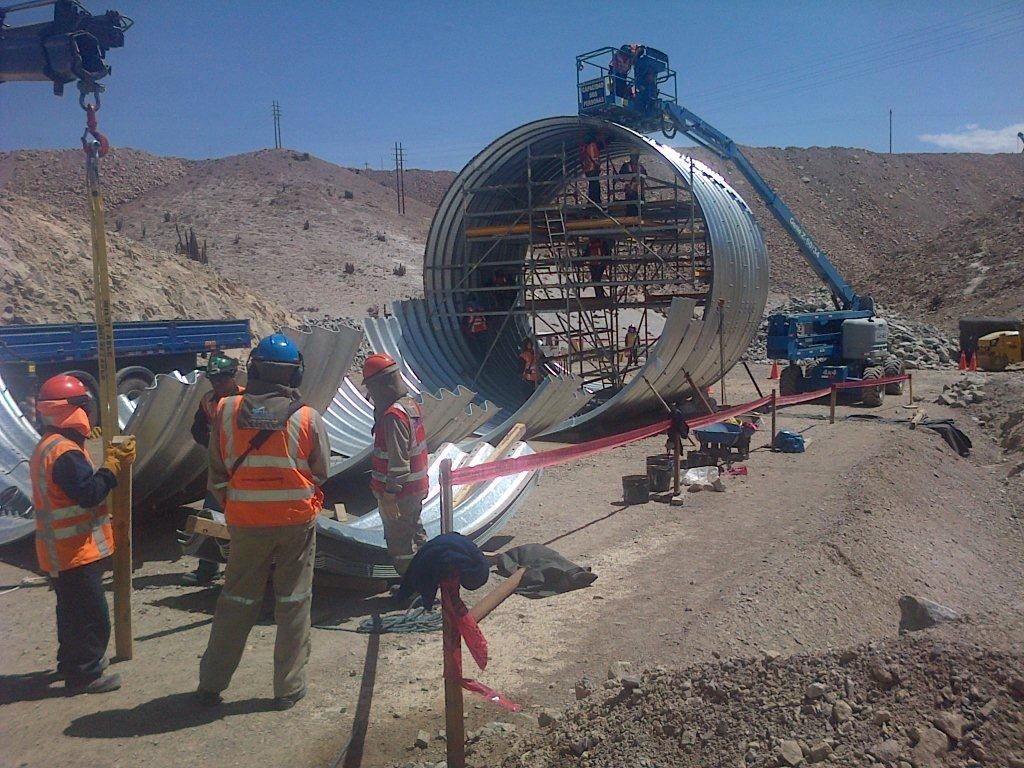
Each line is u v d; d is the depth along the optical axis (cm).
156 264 2988
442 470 501
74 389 498
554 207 1827
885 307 4281
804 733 360
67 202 9781
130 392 1664
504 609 669
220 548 672
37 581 734
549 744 425
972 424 1722
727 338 1686
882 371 1992
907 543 916
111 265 2722
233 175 9569
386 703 501
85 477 489
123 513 551
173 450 805
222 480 512
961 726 335
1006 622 422
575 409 1460
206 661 488
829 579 749
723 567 767
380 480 638
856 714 362
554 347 2266
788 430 1550
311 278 6297
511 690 523
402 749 448
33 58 598
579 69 1875
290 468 477
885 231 9494
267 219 8006
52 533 497
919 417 1641
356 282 6256
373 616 648
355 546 701
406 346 1834
